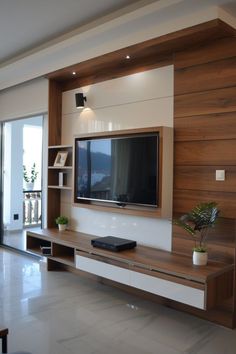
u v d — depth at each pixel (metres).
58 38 3.97
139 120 3.75
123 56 3.62
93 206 4.04
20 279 4.12
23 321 2.97
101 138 3.99
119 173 3.75
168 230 3.46
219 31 2.92
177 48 3.32
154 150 3.38
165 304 3.40
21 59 4.50
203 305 2.63
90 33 3.54
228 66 3.01
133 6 3.17
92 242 3.64
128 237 3.86
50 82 4.62
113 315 3.14
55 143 4.70
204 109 3.17
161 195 3.31
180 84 3.35
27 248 4.55
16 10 3.30
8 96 5.75
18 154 6.36
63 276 4.26
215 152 3.09
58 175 4.76
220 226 3.05
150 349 2.56
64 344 2.61
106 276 3.38
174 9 2.91
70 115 4.63
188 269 2.82
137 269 3.08
